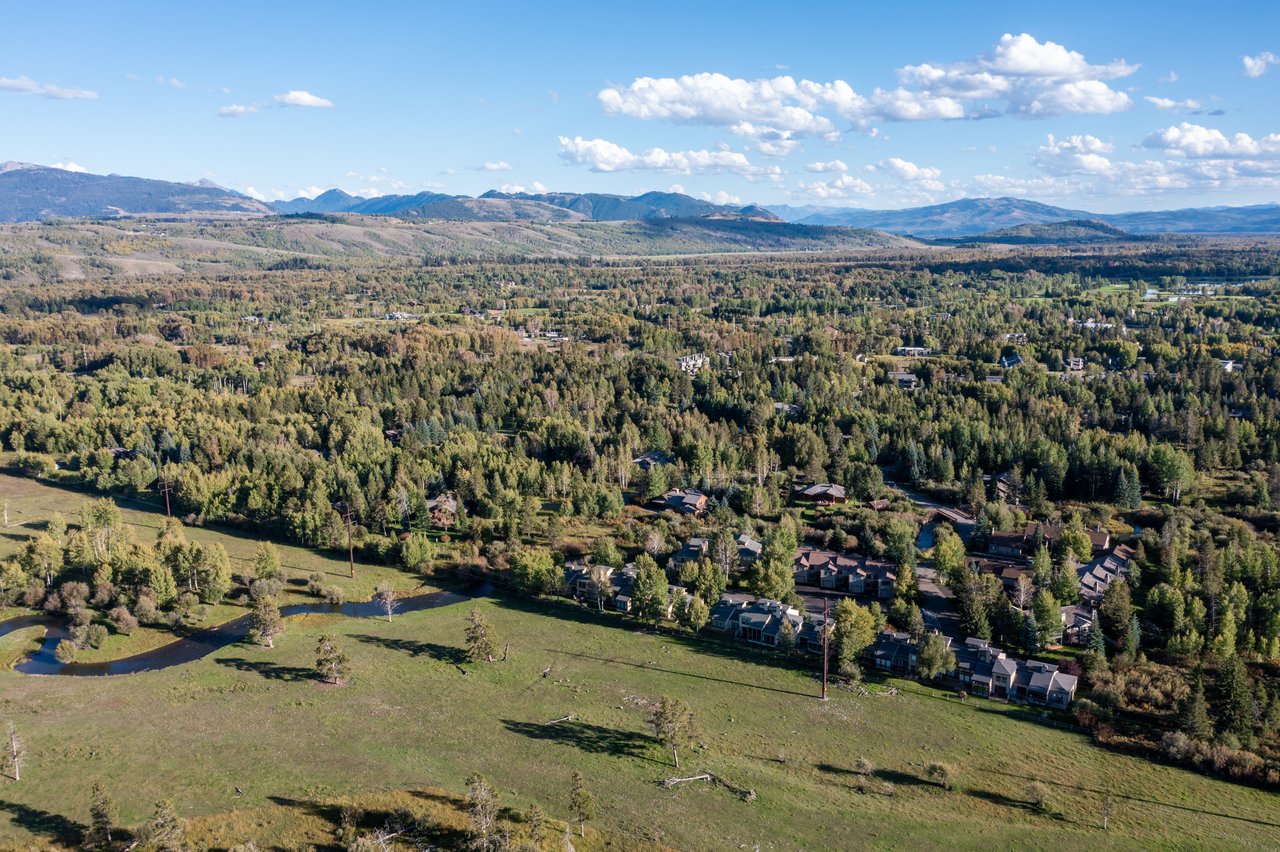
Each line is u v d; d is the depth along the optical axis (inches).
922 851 3371.1
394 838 3341.5
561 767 3917.3
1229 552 5674.2
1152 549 6333.7
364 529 7204.7
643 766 3941.9
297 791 3671.3
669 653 5196.9
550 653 5201.8
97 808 3282.5
